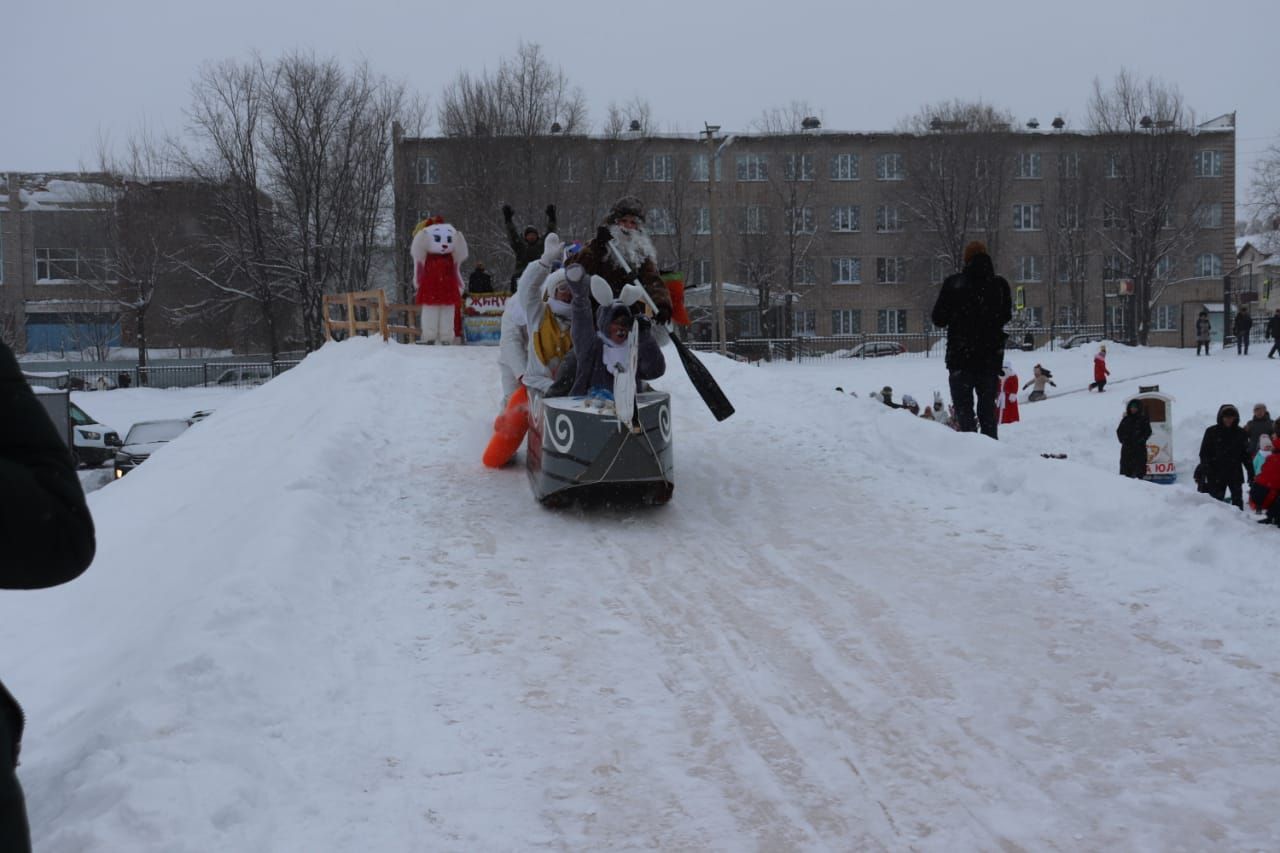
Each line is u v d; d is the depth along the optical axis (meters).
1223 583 6.67
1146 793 4.53
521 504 8.95
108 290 62.97
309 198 52.94
